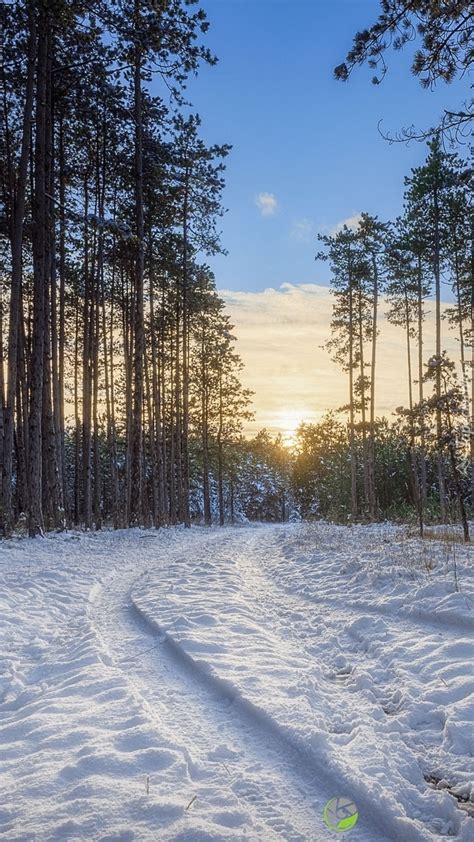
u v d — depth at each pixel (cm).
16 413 2145
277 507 8738
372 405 2750
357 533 1606
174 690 441
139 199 1948
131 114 1922
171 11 1414
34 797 283
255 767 322
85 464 2062
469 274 2269
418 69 491
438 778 317
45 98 1433
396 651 511
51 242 1698
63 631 640
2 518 1341
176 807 269
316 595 788
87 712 390
